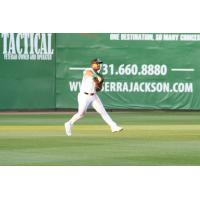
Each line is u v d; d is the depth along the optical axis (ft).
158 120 214.48
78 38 242.99
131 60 242.99
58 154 141.90
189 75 242.37
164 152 144.15
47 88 244.42
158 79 243.40
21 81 244.22
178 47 241.76
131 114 235.61
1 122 208.44
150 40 242.37
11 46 243.60
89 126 196.95
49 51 243.60
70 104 244.63
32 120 214.69
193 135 172.76
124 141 160.76
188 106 243.40
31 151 145.79
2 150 147.23
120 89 244.01
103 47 242.78
